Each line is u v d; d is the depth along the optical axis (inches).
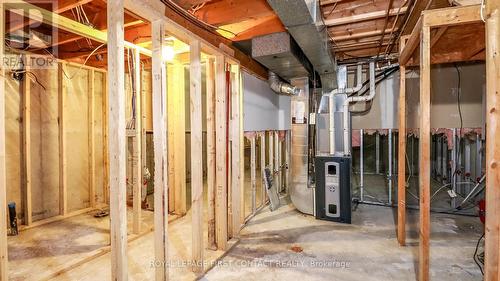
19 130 124.6
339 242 111.7
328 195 136.5
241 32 109.7
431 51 119.1
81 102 151.3
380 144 281.7
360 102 184.5
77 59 145.5
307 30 84.0
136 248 104.7
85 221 133.8
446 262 93.7
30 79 127.3
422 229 75.7
